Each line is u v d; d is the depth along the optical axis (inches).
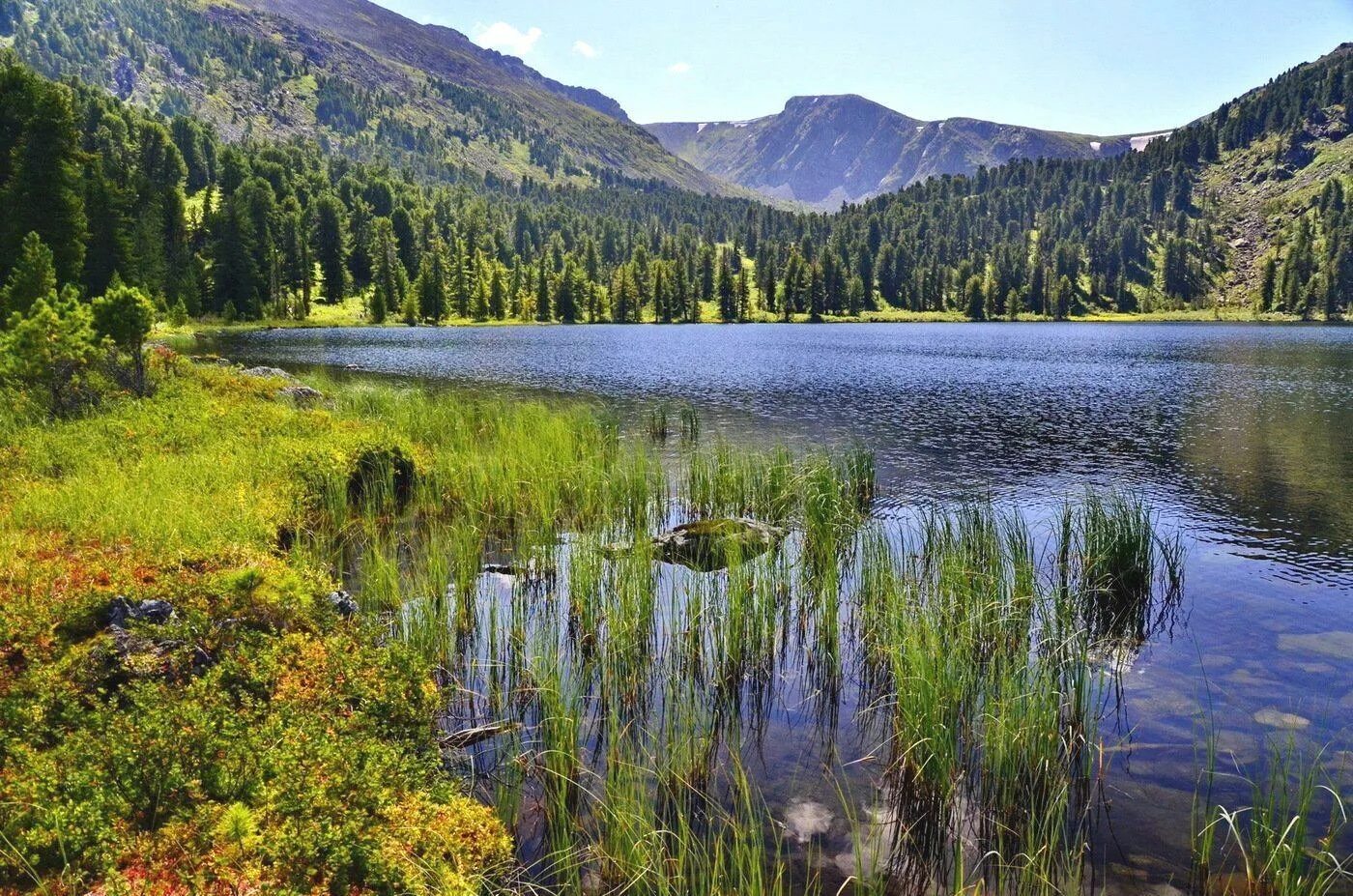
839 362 2797.7
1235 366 2628.0
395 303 5974.4
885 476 932.6
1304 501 810.2
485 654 411.5
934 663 334.3
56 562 386.9
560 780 299.7
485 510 672.4
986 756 305.7
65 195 2481.5
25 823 201.3
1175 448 1114.7
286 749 243.4
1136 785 309.6
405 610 441.7
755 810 290.8
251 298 4773.6
